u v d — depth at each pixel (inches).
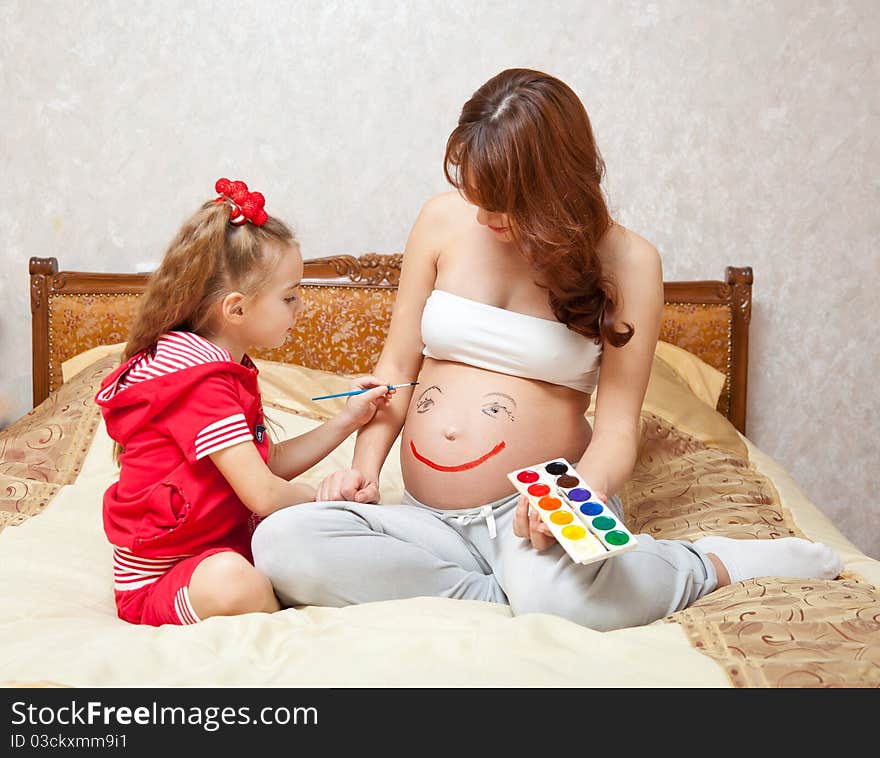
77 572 58.9
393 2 102.1
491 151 49.2
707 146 104.2
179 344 54.3
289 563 50.4
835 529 70.3
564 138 50.1
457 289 58.2
